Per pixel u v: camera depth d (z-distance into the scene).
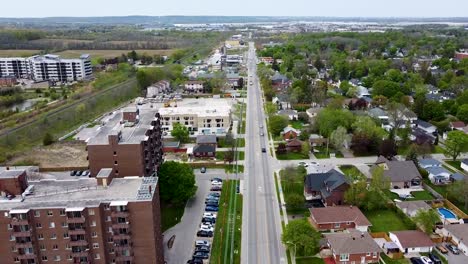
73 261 78.81
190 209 115.56
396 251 93.81
